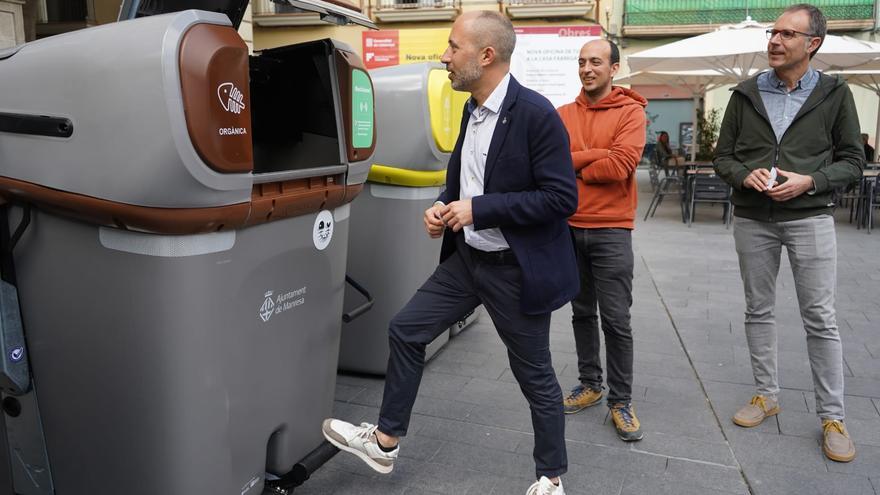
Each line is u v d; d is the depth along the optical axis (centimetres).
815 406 345
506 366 407
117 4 832
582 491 270
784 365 404
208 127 179
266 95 265
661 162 1266
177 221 183
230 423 213
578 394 344
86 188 185
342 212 260
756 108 301
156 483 205
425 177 363
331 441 259
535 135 222
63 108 184
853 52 855
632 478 279
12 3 475
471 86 231
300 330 242
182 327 193
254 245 212
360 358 386
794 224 297
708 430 322
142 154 175
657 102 2492
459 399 358
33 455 222
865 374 390
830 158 296
